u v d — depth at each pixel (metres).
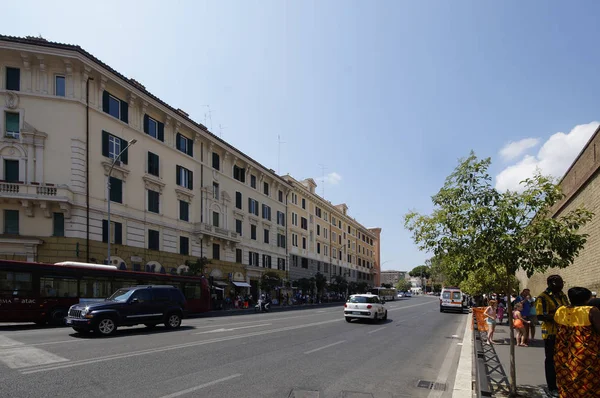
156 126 34.09
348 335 16.81
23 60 26.27
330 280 70.12
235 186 44.78
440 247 7.93
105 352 10.77
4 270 17.61
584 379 4.83
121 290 16.25
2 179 25.27
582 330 4.93
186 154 37.19
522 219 7.29
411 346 14.41
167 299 16.83
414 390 8.27
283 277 54.09
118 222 29.33
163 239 33.41
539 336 16.56
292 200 59.66
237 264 43.53
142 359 10.01
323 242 70.38
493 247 7.17
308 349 12.69
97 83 28.55
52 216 25.53
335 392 7.77
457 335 18.31
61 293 19.05
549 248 7.16
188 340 13.59
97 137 28.14
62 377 8.00
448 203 7.98
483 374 6.55
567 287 20.23
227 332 16.31
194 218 37.56
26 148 25.72
